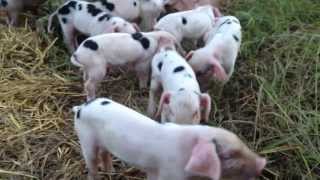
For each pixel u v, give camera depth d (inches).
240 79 53.0
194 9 57.2
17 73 53.8
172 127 35.8
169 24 53.9
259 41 56.7
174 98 41.6
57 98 50.8
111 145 37.3
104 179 42.2
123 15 57.1
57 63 55.6
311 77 51.2
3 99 50.2
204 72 49.2
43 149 45.1
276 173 43.2
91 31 54.4
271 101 48.1
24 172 43.1
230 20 52.7
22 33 59.3
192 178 35.2
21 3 60.6
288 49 54.9
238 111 49.2
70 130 47.1
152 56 50.5
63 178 42.7
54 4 62.6
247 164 34.3
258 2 61.7
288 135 45.3
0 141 45.6
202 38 56.1
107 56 48.8
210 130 34.7
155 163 35.9
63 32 56.7
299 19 60.2
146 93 51.8
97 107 37.9
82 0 60.1
